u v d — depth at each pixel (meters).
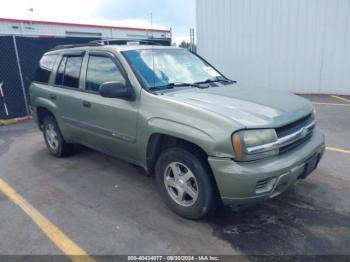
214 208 3.16
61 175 4.67
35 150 5.95
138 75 3.67
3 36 8.41
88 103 4.21
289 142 3.02
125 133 3.76
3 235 3.19
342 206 3.49
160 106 3.33
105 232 3.18
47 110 5.24
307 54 10.69
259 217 3.32
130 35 21.02
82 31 18.30
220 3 11.85
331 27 10.10
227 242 2.94
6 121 8.48
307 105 3.54
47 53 5.48
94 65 4.27
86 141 4.61
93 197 3.94
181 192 3.30
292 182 3.02
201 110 2.99
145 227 3.24
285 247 2.84
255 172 2.71
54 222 3.40
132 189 4.14
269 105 3.25
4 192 4.17
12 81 8.71
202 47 12.79
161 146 3.54
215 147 2.80
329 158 4.89
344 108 8.38
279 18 10.81
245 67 11.90
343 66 10.25
